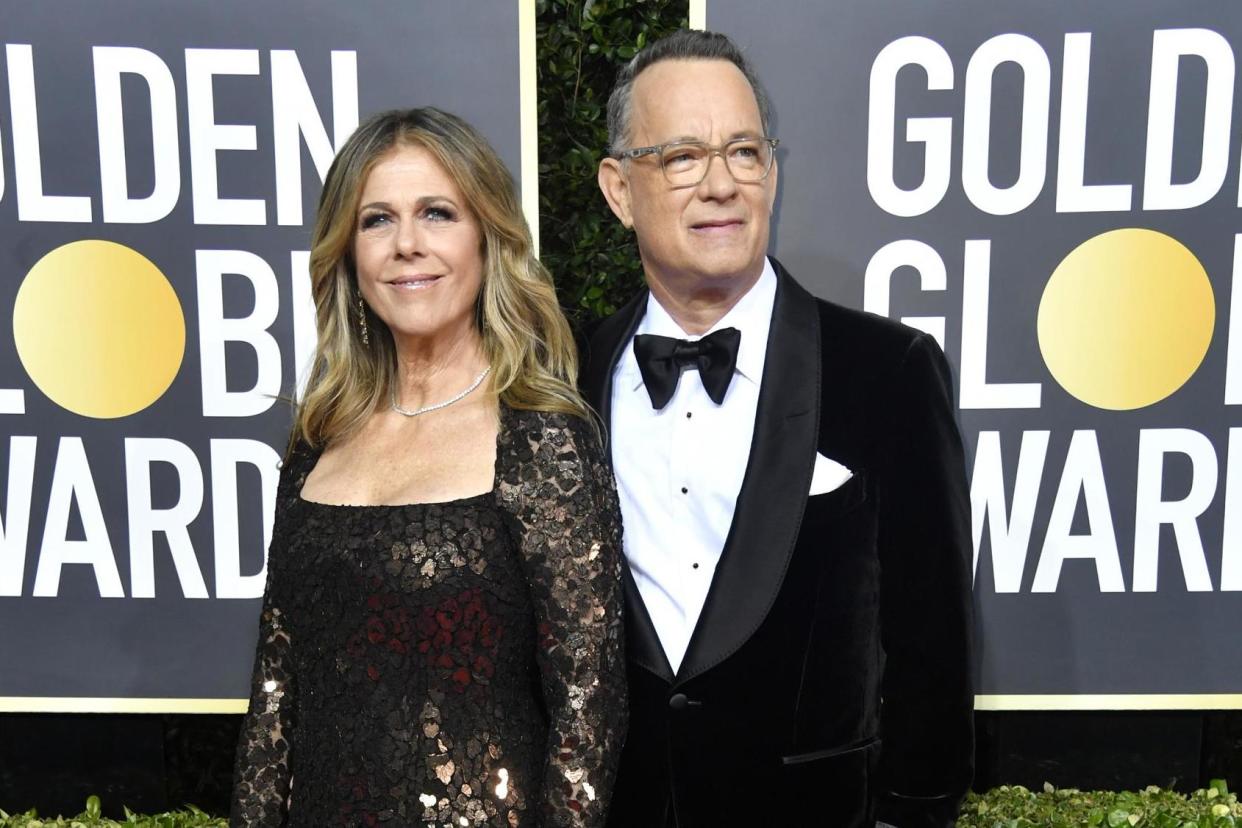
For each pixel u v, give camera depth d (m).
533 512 1.18
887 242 1.81
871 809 1.47
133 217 1.86
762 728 1.39
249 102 1.82
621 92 1.47
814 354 1.48
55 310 1.88
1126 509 1.86
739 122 1.38
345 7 1.80
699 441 1.46
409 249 1.24
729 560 1.39
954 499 1.47
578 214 1.97
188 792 2.28
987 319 1.82
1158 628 1.88
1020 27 1.75
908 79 1.77
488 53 1.80
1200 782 2.23
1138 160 1.78
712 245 1.38
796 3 1.76
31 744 2.26
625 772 1.42
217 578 1.95
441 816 1.16
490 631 1.18
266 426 1.92
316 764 1.23
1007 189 1.79
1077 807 2.16
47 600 1.96
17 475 1.93
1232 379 1.82
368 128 1.28
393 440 1.31
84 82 1.81
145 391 1.91
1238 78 1.75
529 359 1.29
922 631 1.46
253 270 1.87
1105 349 1.82
